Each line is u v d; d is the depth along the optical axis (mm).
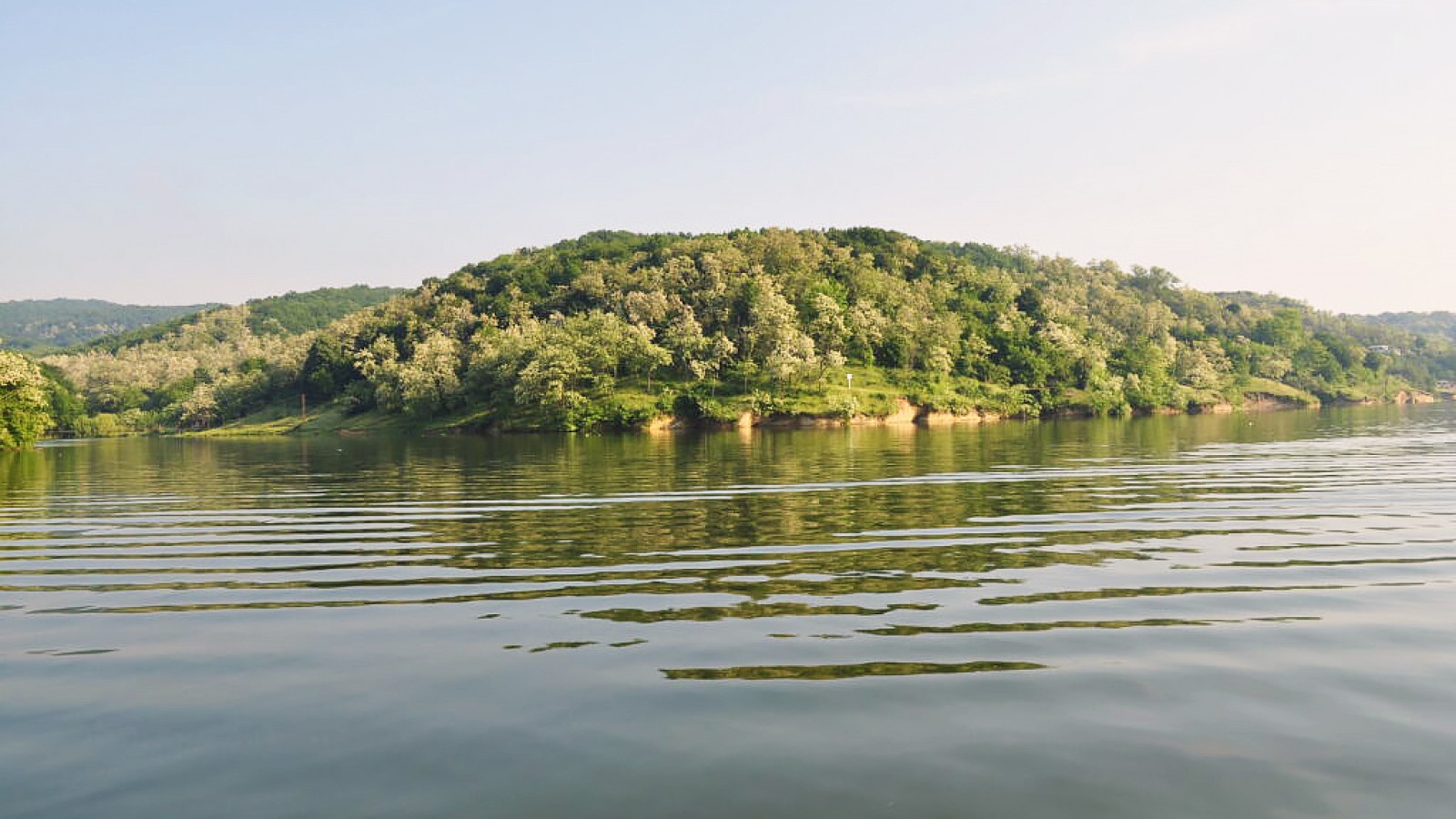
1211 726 8156
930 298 190750
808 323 158125
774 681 9500
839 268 197250
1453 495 26062
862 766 7359
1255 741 7816
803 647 10742
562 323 166500
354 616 12711
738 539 19234
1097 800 6734
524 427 127250
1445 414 122750
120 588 14984
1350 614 12031
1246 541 18062
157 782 7293
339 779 7293
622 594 13820
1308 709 8547
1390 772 7188
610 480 35531
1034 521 21344
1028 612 12352
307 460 57000
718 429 124938
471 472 42156
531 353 141125
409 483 36062
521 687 9461
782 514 23469
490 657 10555
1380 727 8102
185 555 18281
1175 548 17375
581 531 20750
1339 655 10211
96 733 8398
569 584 14656
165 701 9266
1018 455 48469
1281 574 14734
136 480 40906
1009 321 184000
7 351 85750
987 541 18391
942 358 154125
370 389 170125
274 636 11711
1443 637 10891
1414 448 50219
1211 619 11867
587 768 7406
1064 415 148750
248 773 7449
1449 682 9266
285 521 23797
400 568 16422
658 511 24734
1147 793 6844
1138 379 166375
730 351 143750
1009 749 7676
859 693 9094
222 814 6699
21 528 22906
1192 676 9523
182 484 37594
